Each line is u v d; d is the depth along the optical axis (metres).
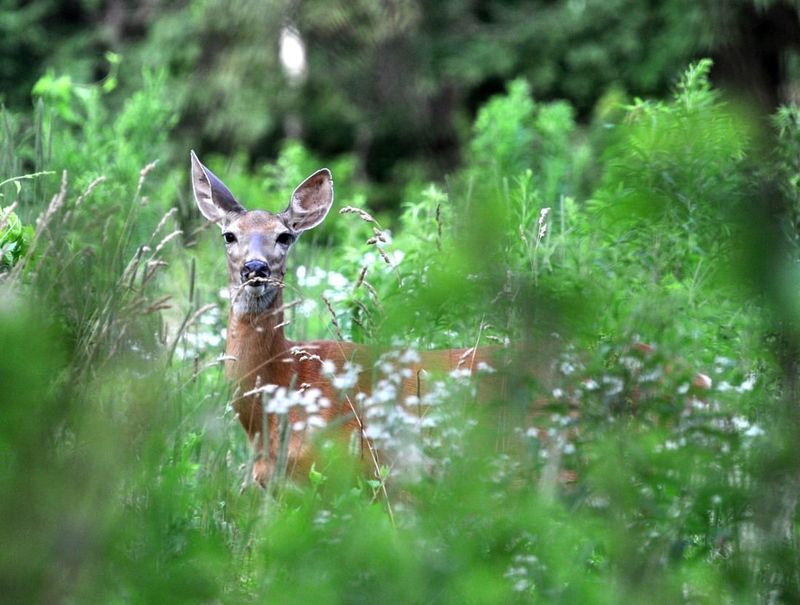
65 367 7.18
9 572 5.40
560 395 6.70
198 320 13.04
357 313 12.48
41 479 5.45
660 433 6.60
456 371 9.12
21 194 13.24
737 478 6.48
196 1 39.91
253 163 41.44
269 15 38.78
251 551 7.30
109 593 5.83
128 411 6.53
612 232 10.08
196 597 6.00
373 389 9.25
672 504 6.53
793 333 5.72
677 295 8.39
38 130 13.97
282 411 9.77
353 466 8.76
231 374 11.83
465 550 6.11
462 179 12.34
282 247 12.38
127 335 8.19
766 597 6.37
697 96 12.12
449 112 41.06
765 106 6.54
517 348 6.51
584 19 37.16
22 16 38.97
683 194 6.13
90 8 40.53
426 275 6.47
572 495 6.59
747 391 7.60
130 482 6.34
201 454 9.49
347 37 39.47
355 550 6.05
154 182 18.62
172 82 39.06
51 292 8.52
